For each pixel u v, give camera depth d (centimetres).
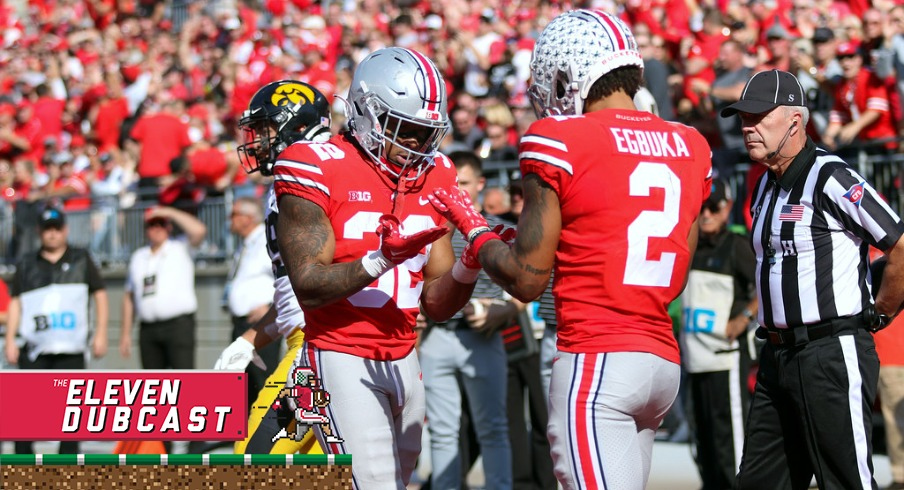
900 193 3120
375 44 5141
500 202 2641
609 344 1176
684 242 1219
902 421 2467
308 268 1241
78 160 5538
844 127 3234
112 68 6197
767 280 1647
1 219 5050
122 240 4628
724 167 3359
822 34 3341
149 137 4675
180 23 7094
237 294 2825
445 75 4478
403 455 1362
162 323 3412
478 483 2966
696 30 3991
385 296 1305
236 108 5197
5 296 3544
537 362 2556
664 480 2769
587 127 1180
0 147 5809
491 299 2336
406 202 1323
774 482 1656
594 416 1173
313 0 6159
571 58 1213
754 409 1673
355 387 1284
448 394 2353
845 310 1591
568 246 1193
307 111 1595
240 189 4206
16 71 6988
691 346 2464
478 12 5084
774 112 1619
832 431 1584
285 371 1631
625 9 4194
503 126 3669
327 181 1279
